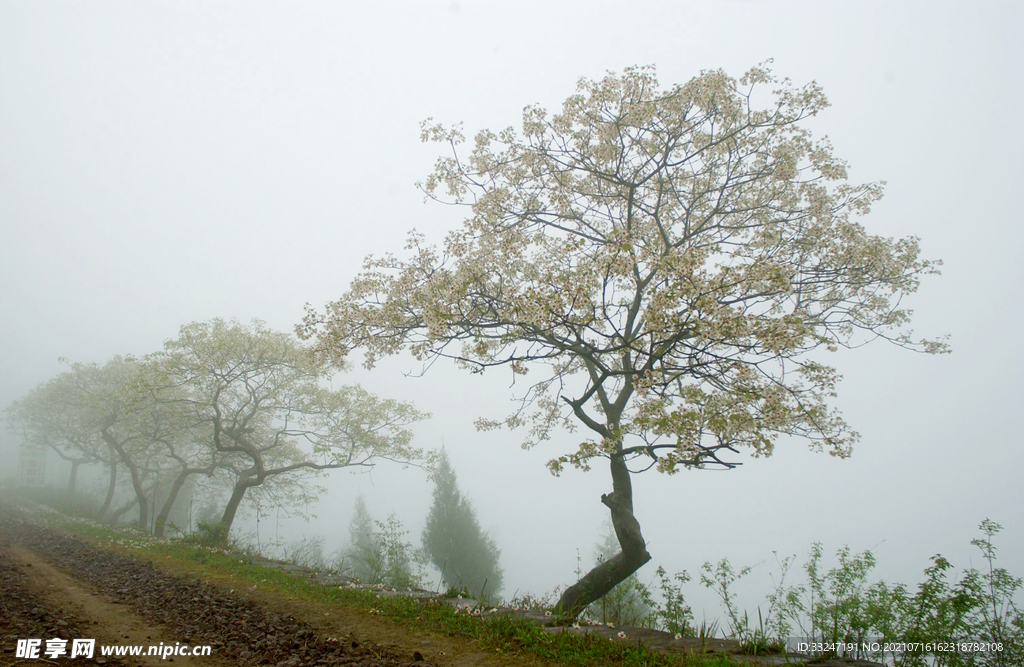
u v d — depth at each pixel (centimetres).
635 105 1116
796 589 781
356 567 2900
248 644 736
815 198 1192
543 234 1245
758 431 868
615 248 899
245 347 2216
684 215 1231
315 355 1164
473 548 3353
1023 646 608
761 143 1133
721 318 828
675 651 667
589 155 1184
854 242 1080
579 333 935
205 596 1009
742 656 656
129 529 2522
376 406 2311
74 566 1323
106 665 633
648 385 923
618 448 1023
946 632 643
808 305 1131
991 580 654
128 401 2241
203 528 1959
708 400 890
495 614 864
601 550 2620
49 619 802
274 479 2886
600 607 1092
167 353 2170
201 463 3117
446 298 1005
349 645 721
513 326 972
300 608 924
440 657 674
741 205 1230
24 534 1970
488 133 1184
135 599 998
